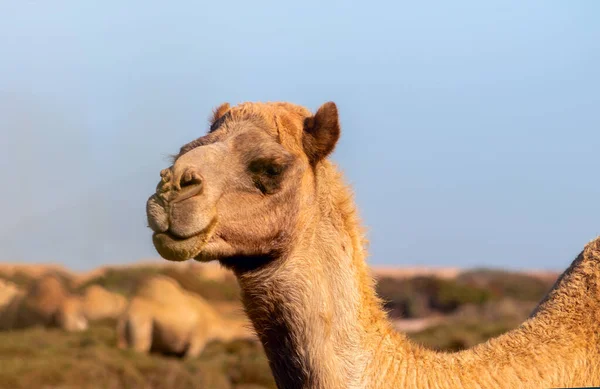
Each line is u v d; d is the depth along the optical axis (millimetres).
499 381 9383
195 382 25234
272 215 9562
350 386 9281
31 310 45062
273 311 9602
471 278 106875
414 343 9797
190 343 35531
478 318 54156
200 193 9172
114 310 46344
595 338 9984
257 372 26438
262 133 9852
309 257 9633
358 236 9914
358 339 9445
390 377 9336
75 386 23641
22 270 72312
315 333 9406
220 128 10047
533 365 9578
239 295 10148
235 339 37594
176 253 9086
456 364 9531
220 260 9703
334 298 9516
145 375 25594
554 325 10055
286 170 9664
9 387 23094
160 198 9109
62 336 36656
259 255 9570
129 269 67688
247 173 9578
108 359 26312
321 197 9859
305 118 10172
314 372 9344
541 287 91125
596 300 10195
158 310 35500
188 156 9383
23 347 29281
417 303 70312
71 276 71062
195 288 61281
